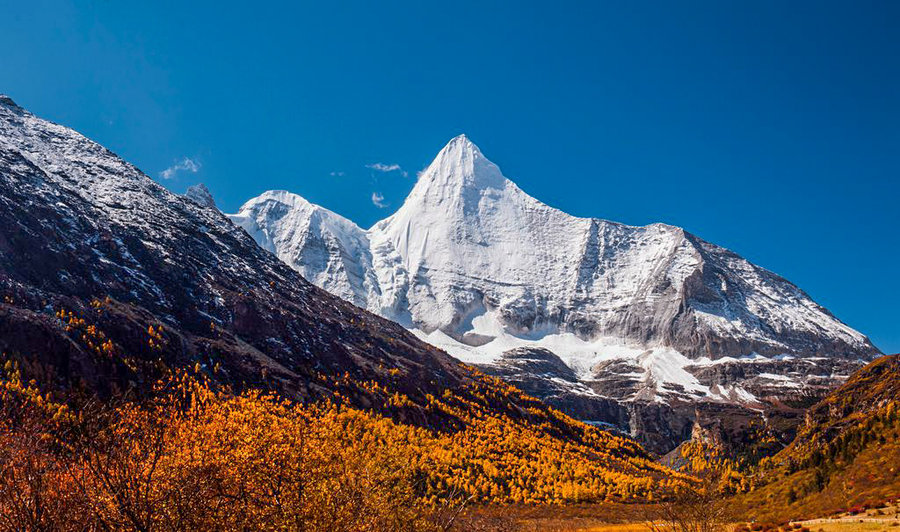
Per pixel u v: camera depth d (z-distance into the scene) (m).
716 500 59.72
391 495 35.28
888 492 84.69
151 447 25.30
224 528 26.31
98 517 22.56
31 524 22.27
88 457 23.42
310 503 29.34
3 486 22.81
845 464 102.38
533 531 112.25
